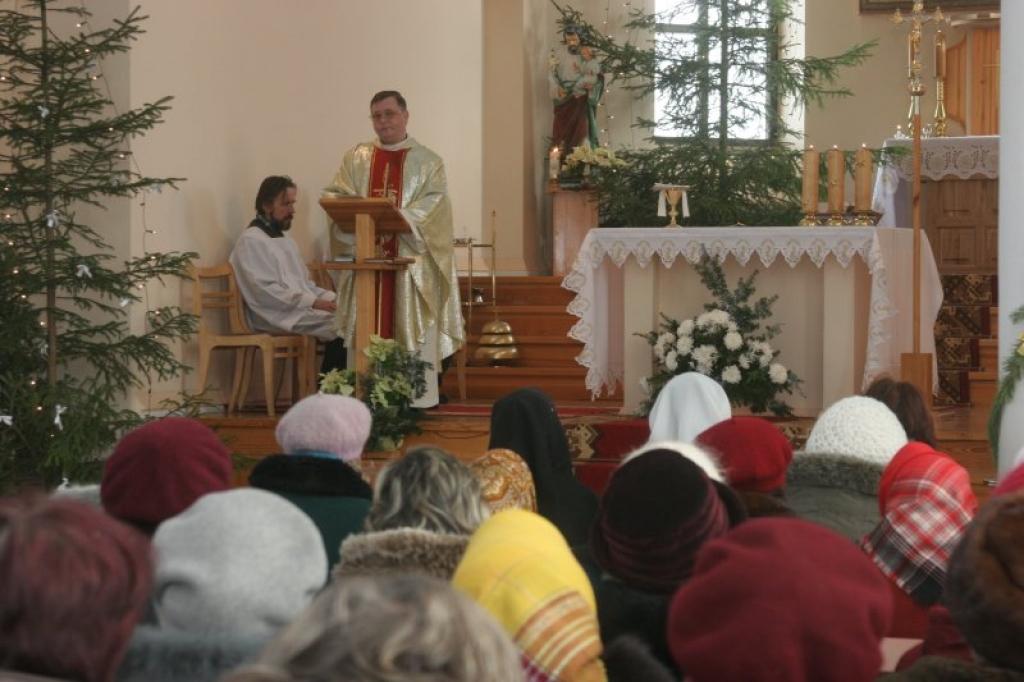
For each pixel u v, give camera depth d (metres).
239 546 2.29
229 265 9.18
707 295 8.87
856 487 3.65
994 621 1.71
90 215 8.35
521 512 2.16
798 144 16.34
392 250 9.34
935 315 8.95
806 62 14.23
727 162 13.80
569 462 4.38
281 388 10.05
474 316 11.95
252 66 9.98
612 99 16.20
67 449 7.00
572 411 9.76
